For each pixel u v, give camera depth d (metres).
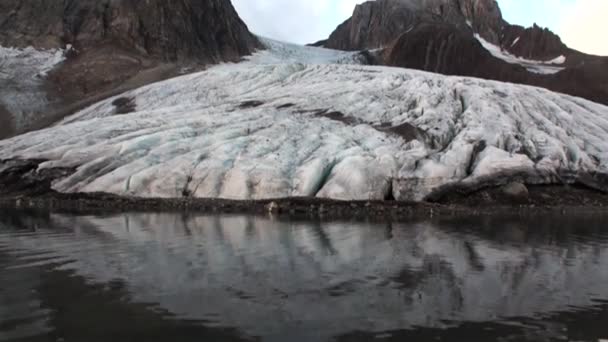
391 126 31.27
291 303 8.40
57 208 22.94
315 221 19.23
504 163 26.42
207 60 82.56
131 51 76.38
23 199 25.14
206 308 8.09
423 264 11.52
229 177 25.64
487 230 17.27
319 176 25.53
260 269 10.81
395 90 37.53
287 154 27.25
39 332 6.99
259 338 6.84
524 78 90.31
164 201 24.02
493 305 8.46
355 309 8.12
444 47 102.44
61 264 11.21
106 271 10.55
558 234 16.58
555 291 9.39
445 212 22.19
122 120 34.72
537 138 30.09
